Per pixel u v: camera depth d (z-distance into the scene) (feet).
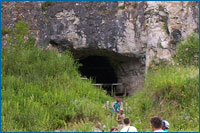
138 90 47.57
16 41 49.14
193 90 37.93
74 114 36.06
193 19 50.19
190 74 40.50
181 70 42.60
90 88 43.60
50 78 43.57
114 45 50.11
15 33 49.75
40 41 50.21
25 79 43.01
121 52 50.21
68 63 47.29
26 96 39.11
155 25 50.19
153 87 40.27
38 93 39.65
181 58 46.98
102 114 37.14
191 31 49.65
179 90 38.29
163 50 48.85
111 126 34.65
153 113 37.37
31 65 45.34
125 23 50.39
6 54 46.98
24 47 48.93
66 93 40.19
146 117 37.11
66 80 43.93
